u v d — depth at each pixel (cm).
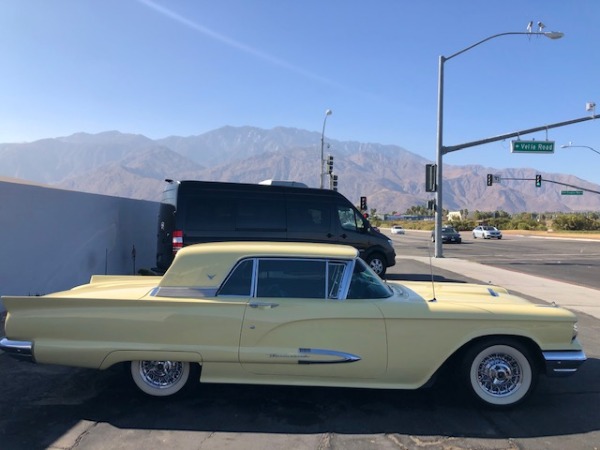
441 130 2347
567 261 2219
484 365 473
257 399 491
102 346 452
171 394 475
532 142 2747
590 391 527
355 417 452
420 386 463
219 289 468
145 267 1462
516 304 494
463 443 403
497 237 5078
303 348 452
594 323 876
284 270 478
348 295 473
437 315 458
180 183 1074
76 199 1029
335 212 1194
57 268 957
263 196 1119
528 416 459
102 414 450
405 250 3048
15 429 418
